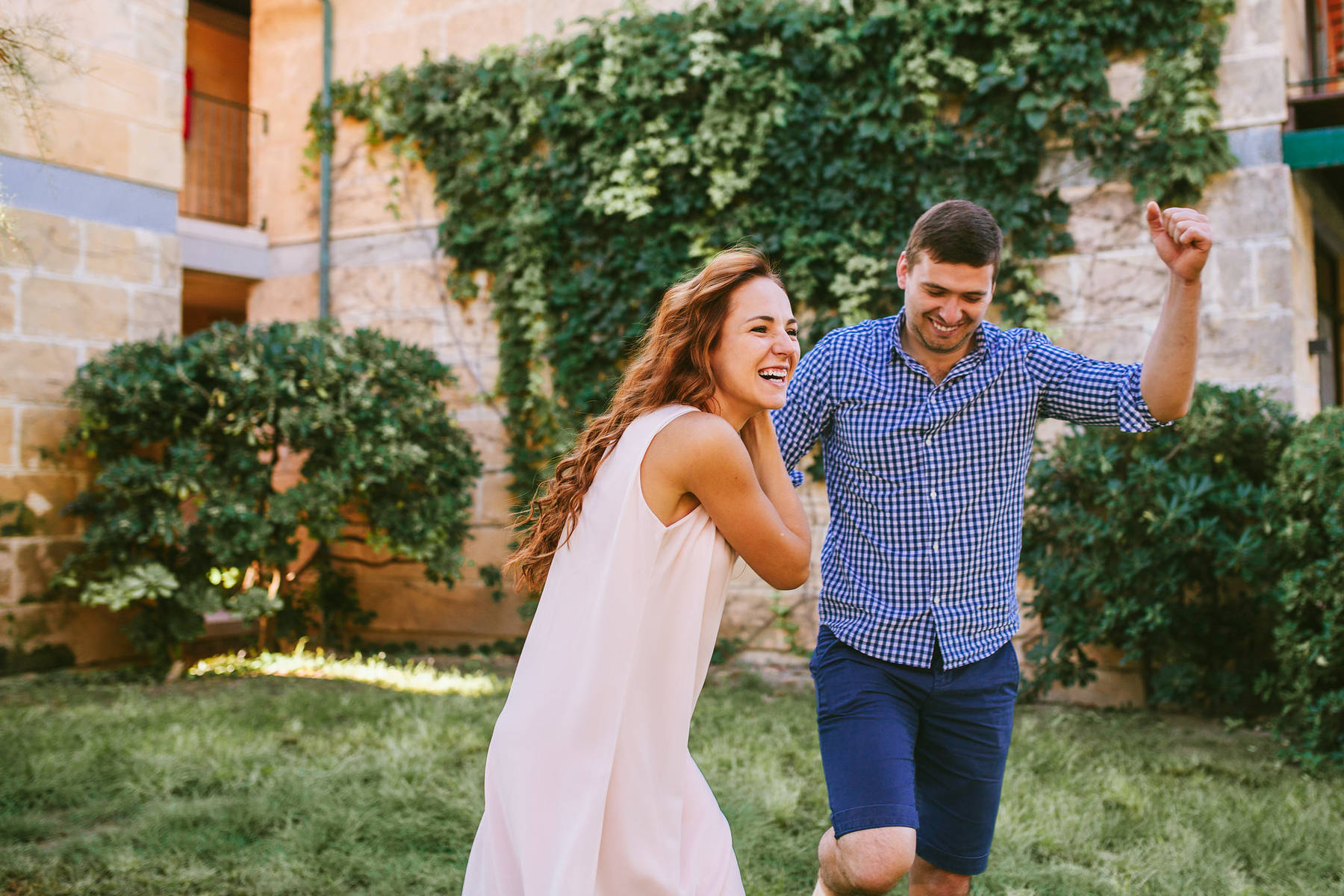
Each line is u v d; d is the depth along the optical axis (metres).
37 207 6.57
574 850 1.53
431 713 5.02
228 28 11.24
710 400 1.75
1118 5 5.79
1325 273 7.52
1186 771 4.19
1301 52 6.39
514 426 7.65
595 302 7.27
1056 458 5.54
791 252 6.54
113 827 3.51
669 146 6.95
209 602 6.32
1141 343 5.88
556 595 1.69
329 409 6.43
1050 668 5.57
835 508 2.34
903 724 2.12
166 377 6.34
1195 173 5.65
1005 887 2.93
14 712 5.27
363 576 8.16
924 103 6.17
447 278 7.94
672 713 1.65
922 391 2.20
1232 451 5.23
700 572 1.65
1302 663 4.43
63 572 6.41
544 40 7.57
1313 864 3.12
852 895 2.00
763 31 6.73
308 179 8.61
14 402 6.46
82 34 6.73
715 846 1.73
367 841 3.33
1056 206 6.04
